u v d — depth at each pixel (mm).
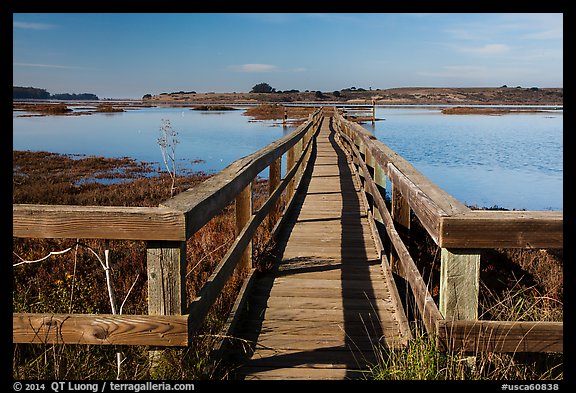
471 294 2658
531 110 97688
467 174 20375
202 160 26578
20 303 4188
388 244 6062
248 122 59719
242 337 3807
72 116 80688
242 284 4754
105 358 3139
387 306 4438
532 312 3898
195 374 2801
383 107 130750
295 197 9680
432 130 42906
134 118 73625
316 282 5086
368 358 3445
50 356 3027
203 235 7070
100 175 21141
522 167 22281
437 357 2676
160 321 2535
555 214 2643
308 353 3539
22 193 15930
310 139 16094
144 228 2482
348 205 9258
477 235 2555
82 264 6371
